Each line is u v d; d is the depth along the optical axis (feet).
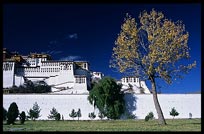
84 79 412.36
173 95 218.79
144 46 113.80
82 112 217.77
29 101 218.79
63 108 219.41
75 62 492.54
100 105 210.79
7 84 442.91
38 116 215.51
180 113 216.54
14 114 138.72
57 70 479.00
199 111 216.74
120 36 114.01
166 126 93.81
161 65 110.93
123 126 97.50
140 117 216.33
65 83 440.04
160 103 217.97
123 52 113.80
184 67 112.68
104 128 84.48
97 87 213.05
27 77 472.85
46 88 416.67
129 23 112.68
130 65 114.83
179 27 111.24
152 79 114.32
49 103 219.41
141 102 218.18
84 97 220.02
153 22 111.96
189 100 217.97
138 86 402.31
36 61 499.51
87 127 91.40
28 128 88.07
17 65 471.62
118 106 209.67
